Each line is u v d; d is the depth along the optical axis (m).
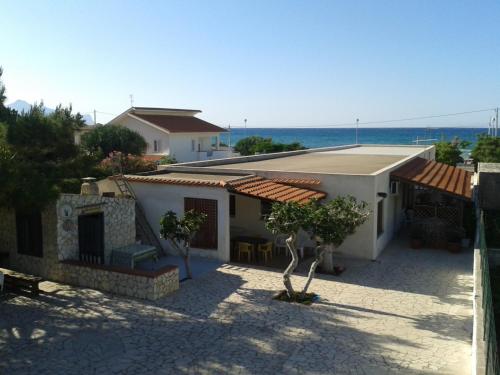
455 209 21.02
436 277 15.68
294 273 16.02
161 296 13.58
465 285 14.83
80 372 9.35
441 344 10.56
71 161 15.73
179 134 43.47
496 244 18.27
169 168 22.81
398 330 11.32
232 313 12.39
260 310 12.59
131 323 11.76
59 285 14.62
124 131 36.62
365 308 12.78
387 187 20.16
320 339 10.82
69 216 15.12
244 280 15.20
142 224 18.70
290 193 17.77
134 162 29.00
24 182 12.12
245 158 29.45
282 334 11.10
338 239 12.79
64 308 12.75
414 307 12.88
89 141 34.56
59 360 9.84
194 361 9.80
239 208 20.08
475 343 8.45
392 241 21.19
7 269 15.53
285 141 180.00
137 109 44.94
